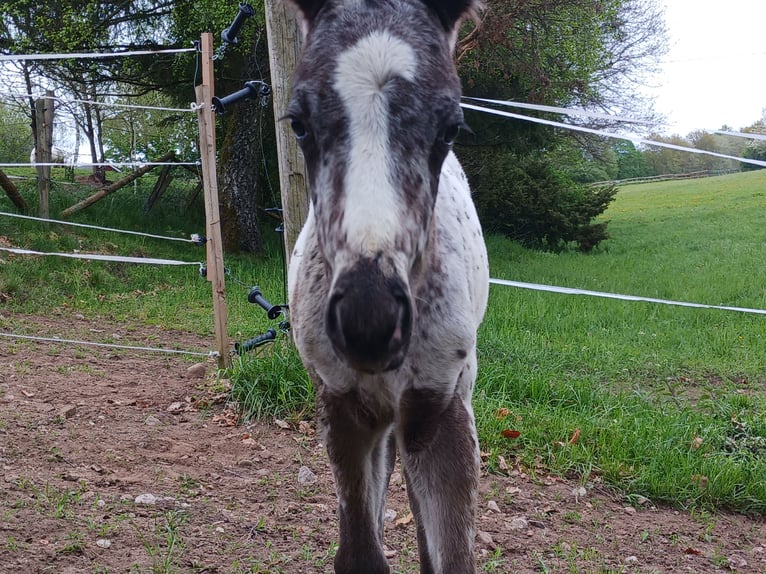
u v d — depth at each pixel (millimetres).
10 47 5129
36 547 1125
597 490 1603
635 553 1345
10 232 3803
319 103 694
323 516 1360
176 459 1533
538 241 6957
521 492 1541
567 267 5629
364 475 939
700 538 1437
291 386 1836
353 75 687
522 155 6328
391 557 1267
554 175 7293
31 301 3014
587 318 3545
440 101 706
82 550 1132
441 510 886
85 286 3379
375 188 657
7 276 3174
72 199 4879
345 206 659
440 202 951
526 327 3303
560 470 1651
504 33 4562
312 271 901
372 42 704
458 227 958
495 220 6852
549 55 5219
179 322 2936
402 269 654
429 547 932
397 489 1543
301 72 729
